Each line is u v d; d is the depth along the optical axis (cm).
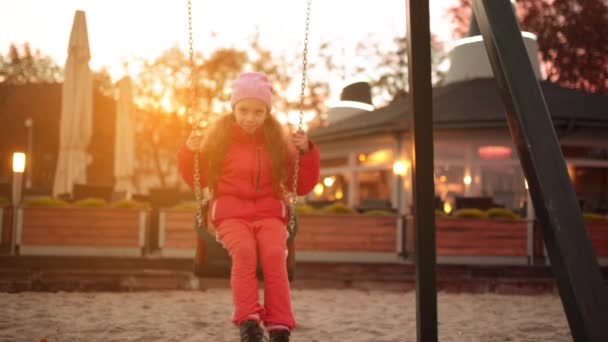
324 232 962
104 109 4603
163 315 654
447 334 583
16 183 950
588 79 3197
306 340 539
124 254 915
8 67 5175
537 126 353
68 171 1287
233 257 352
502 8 374
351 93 2247
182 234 927
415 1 377
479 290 958
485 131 1717
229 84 3359
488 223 993
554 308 783
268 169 375
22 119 4619
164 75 3491
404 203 1733
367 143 1883
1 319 604
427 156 374
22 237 903
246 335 334
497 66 369
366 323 627
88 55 1329
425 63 376
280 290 351
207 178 390
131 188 1616
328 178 2062
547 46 3206
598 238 1012
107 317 631
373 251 966
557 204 343
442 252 986
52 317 624
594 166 1719
